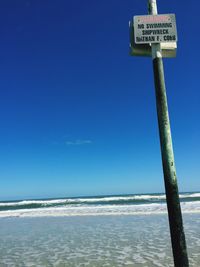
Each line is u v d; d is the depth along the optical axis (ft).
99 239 46.57
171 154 11.55
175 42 12.50
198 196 156.04
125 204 121.90
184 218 65.31
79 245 42.60
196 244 38.65
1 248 43.06
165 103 12.01
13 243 46.75
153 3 12.75
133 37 12.60
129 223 62.80
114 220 69.10
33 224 70.18
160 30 12.42
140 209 90.99
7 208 143.84
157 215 73.77
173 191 11.27
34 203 160.66
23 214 97.25
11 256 37.63
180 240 10.98
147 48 12.87
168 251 36.19
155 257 33.60
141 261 32.14
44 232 56.90
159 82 12.17
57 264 32.65
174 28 12.47
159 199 144.56
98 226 61.00
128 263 31.58
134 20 12.43
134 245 40.65
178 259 10.91
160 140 11.80
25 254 38.42
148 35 12.35
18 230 61.31
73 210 100.68
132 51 12.81
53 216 85.76
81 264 32.22
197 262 30.55
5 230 62.23
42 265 32.55
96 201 154.92
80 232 54.70
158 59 12.34
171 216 11.18
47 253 38.34
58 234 53.62
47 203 158.81
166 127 11.76
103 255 35.78
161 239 43.93
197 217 66.08
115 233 51.44
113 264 31.53
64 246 42.37
